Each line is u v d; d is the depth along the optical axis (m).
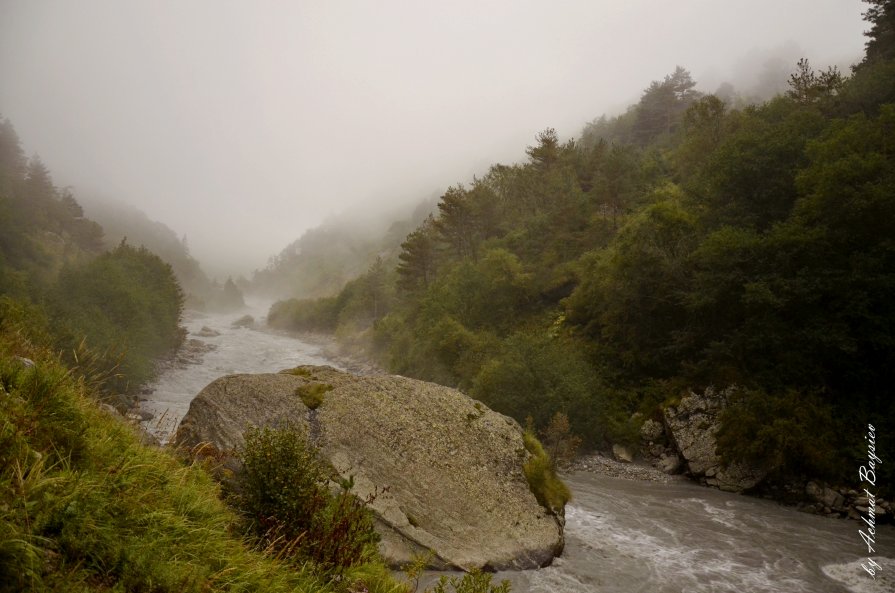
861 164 20.30
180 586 3.35
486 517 10.34
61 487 3.37
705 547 12.53
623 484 19.72
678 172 56.62
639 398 26.42
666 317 27.44
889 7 43.84
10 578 2.64
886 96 33.56
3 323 6.10
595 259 40.53
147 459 4.89
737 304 23.48
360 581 5.73
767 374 21.42
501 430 12.59
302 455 6.45
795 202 23.97
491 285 44.81
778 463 17.98
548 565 10.02
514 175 71.88
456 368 36.75
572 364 27.27
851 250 20.47
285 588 4.40
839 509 16.70
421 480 10.58
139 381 32.72
